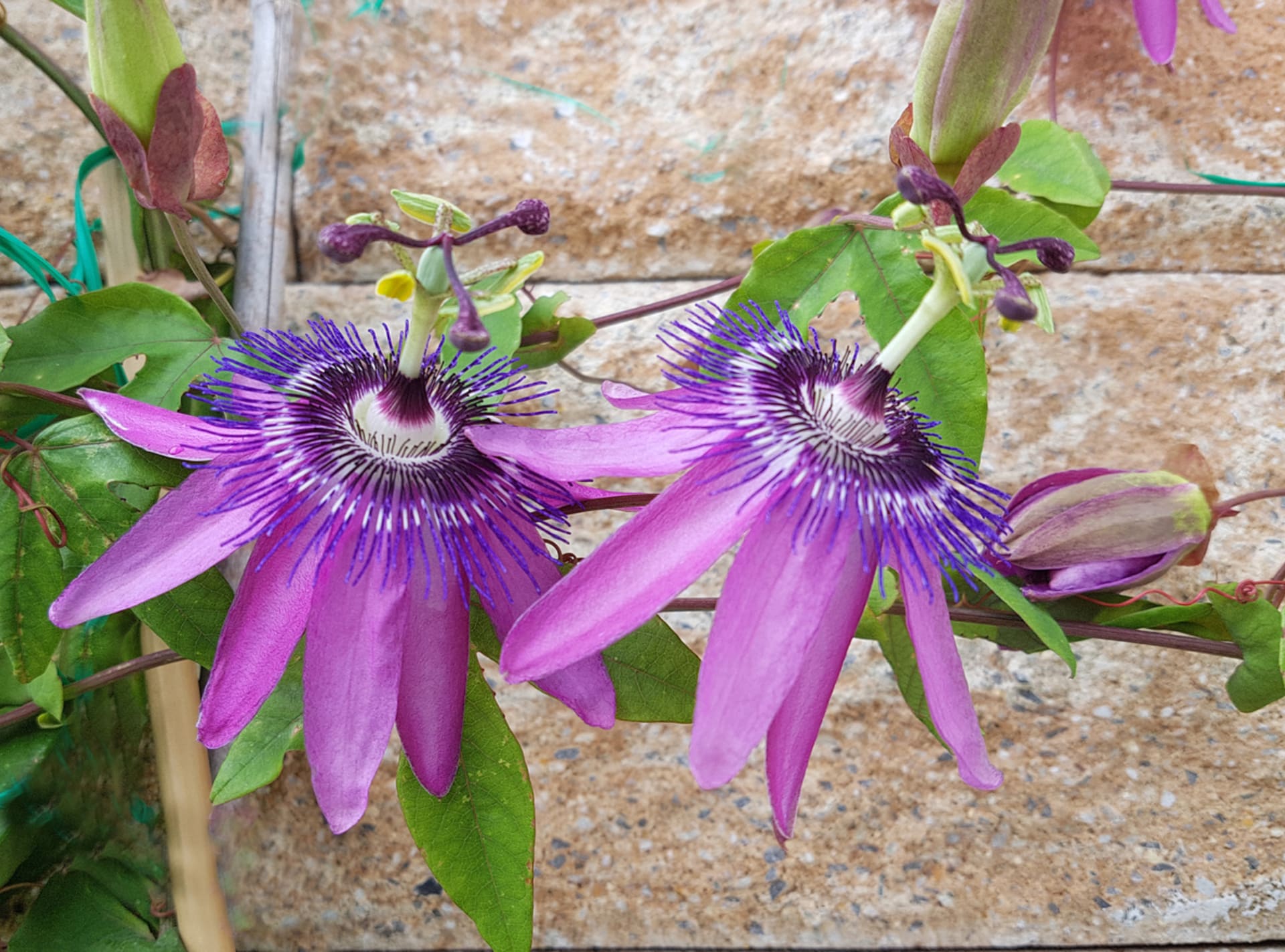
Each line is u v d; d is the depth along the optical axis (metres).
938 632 0.18
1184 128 0.29
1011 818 0.28
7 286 0.28
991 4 0.17
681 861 0.28
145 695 0.26
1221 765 0.27
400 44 0.29
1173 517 0.20
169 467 0.21
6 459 0.20
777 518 0.17
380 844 0.28
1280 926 0.27
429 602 0.18
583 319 0.25
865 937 0.28
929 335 0.21
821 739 0.28
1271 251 0.29
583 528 0.28
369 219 0.17
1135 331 0.28
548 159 0.29
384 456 0.18
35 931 0.25
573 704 0.18
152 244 0.25
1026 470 0.28
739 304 0.21
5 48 0.28
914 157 0.19
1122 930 0.27
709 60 0.30
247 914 0.27
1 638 0.20
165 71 0.18
